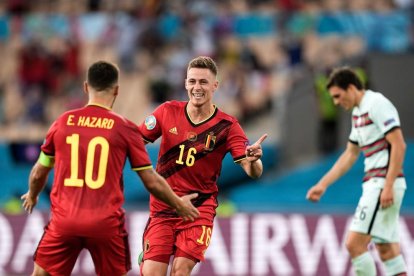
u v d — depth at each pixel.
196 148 25.44
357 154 30.52
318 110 54.69
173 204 23.08
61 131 22.81
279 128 62.56
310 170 52.78
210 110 25.78
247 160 24.48
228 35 74.31
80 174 22.55
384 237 28.78
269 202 53.16
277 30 74.75
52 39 77.62
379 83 52.41
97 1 80.12
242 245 41.06
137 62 75.00
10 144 58.00
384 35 73.19
